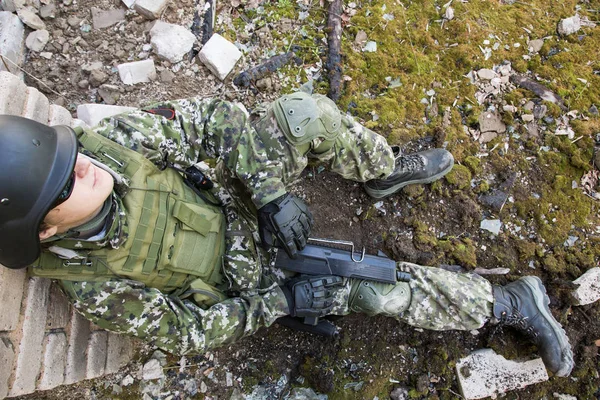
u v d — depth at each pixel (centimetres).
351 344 237
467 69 269
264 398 228
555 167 258
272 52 263
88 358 186
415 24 275
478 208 251
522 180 256
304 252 202
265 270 208
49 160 123
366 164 214
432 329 222
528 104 266
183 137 179
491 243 249
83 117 227
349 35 271
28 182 119
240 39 263
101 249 148
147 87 247
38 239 126
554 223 252
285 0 270
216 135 181
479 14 279
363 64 265
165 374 221
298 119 179
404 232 247
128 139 165
